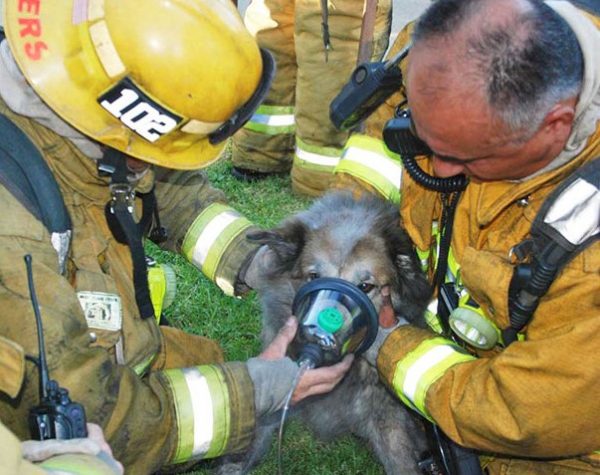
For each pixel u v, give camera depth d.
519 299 1.11
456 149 1.04
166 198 1.49
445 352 1.26
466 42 0.98
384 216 1.47
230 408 1.14
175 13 1.03
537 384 1.08
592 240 1.05
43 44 1.04
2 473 0.69
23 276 1.00
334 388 1.44
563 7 1.02
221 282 1.51
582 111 1.02
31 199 1.05
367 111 1.32
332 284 1.25
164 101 1.04
